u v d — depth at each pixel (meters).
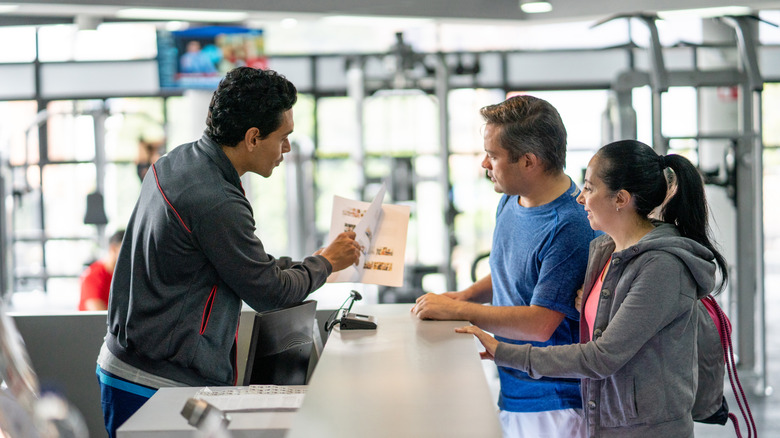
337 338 1.71
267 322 1.82
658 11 4.73
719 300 5.74
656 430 1.73
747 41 5.50
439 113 7.24
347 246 2.08
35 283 9.93
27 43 9.80
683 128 6.16
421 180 8.88
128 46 9.77
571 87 9.18
